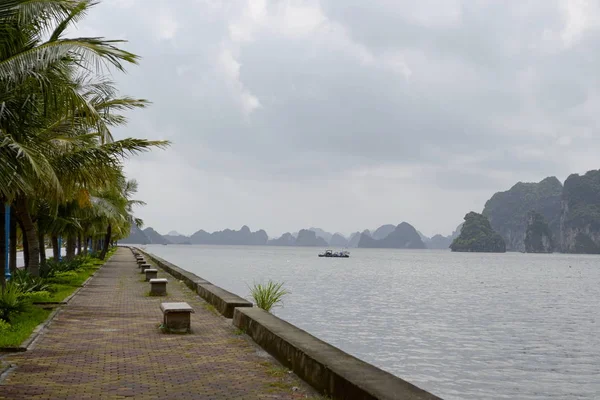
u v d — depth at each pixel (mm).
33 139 11844
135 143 16375
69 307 16797
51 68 10461
